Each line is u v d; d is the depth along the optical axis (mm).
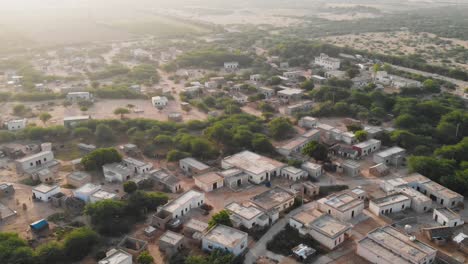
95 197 143125
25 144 193875
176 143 190125
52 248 115750
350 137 195500
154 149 188875
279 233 130750
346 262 117875
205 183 154125
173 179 158625
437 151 179875
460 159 176250
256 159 174000
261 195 147375
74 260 117625
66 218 137000
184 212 140250
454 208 145250
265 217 134375
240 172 163250
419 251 116312
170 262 115938
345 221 136625
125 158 176250
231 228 126438
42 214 139625
